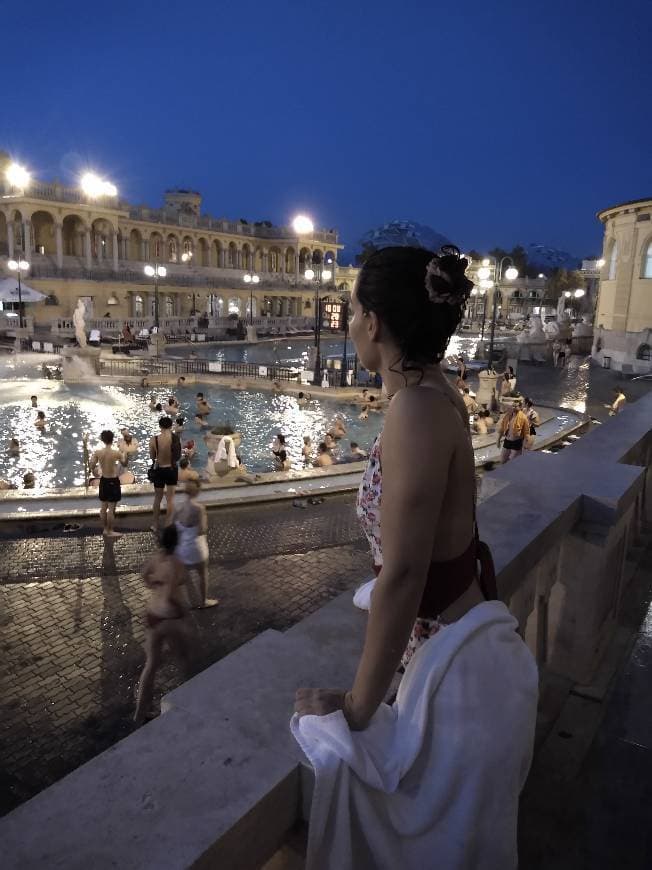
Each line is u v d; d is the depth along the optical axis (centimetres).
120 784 134
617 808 249
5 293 4547
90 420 2348
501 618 138
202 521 854
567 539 325
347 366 3422
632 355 3812
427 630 137
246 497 1299
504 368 3812
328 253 8588
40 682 701
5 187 5312
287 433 2272
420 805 129
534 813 246
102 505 1104
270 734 148
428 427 121
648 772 267
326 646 185
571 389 3186
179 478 1411
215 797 130
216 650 770
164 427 1151
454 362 3806
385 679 124
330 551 1069
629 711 305
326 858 131
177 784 134
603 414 2516
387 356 139
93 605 871
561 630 330
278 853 146
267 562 1020
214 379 3272
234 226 7612
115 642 781
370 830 129
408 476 120
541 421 2312
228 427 1548
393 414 126
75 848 119
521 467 381
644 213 3716
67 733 621
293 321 6506
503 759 129
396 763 129
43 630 808
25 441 2022
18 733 620
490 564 147
